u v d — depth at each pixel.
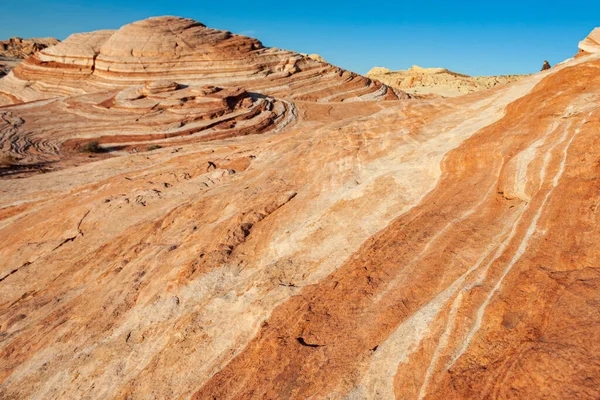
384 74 140.00
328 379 6.77
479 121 15.98
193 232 14.76
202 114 54.19
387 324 7.34
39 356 10.67
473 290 6.93
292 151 19.92
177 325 9.95
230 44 79.00
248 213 14.29
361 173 14.99
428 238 9.36
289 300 9.08
